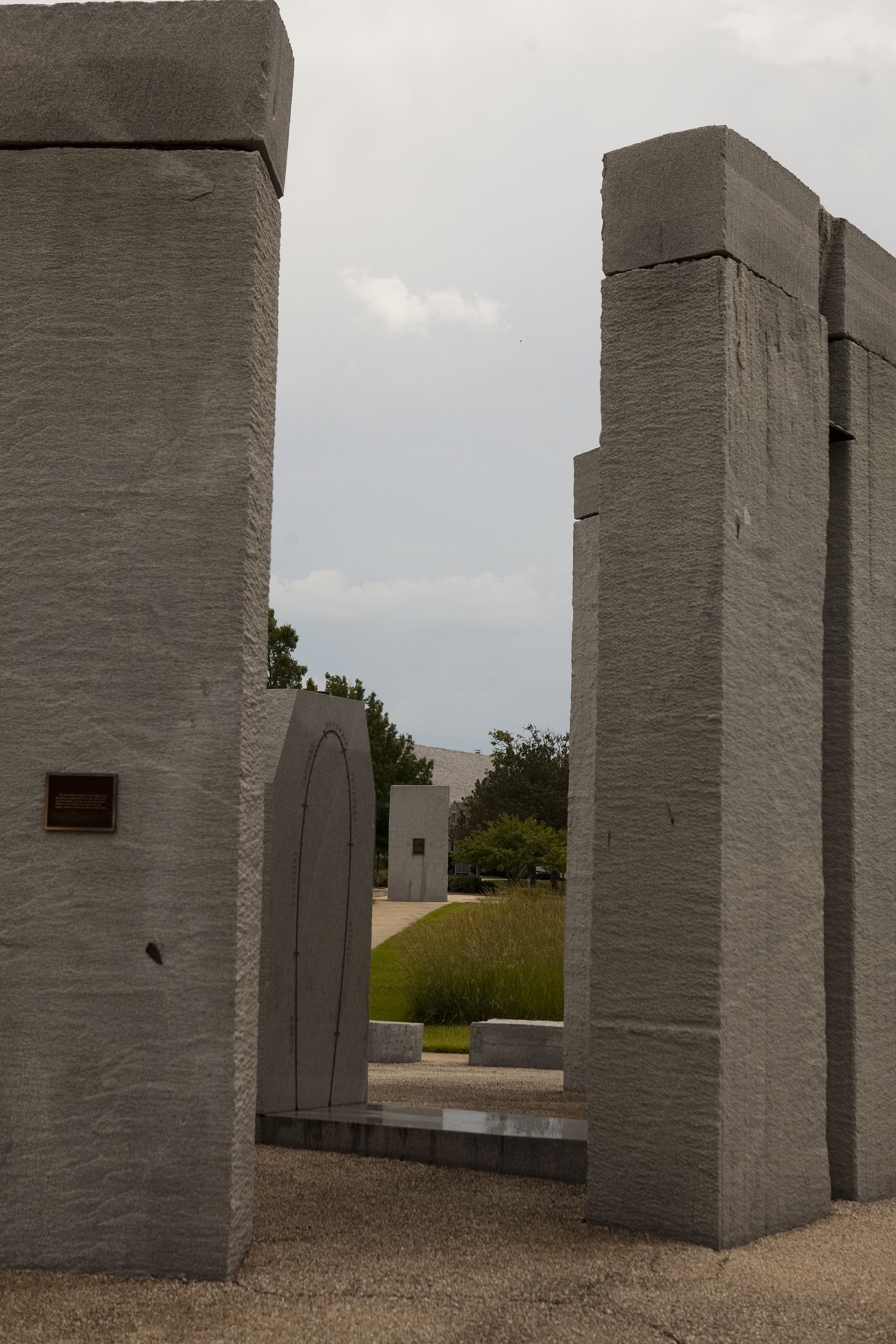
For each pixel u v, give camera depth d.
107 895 4.43
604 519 5.54
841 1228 5.45
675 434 5.40
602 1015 5.31
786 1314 4.21
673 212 5.49
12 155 4.70
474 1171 6.30
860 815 6.22
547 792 43.16
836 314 6.30
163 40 4.69
